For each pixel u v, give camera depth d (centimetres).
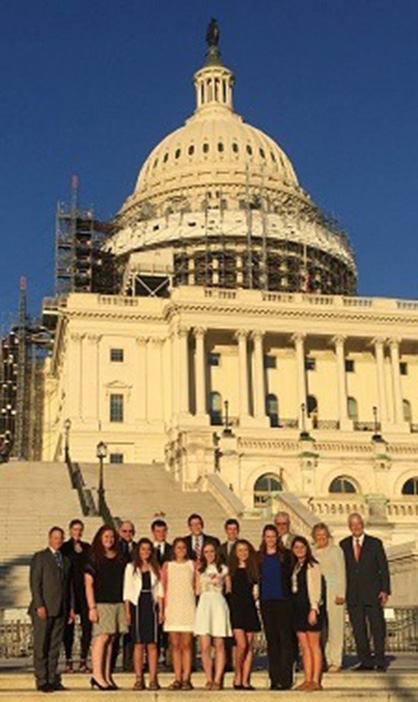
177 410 7675
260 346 8062
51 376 10212
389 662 2238
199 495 5422
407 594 3372
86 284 10512
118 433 7831
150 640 1688
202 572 1700
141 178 12400
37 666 1622
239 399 7925
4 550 4094
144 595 1698
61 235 10550
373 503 5247
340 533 4922
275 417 8175
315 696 1602
